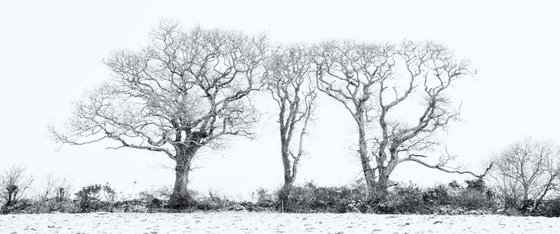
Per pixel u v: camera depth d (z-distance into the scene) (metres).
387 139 41.66
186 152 37.25
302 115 41.88
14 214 30.42
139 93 37.75
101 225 24.06
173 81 37.56
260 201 38.56
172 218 28.34
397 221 24.30
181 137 37.16
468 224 22.12
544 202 35.28
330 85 43.06
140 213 32.94
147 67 37.97
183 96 36.28
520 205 36.06
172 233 20.94
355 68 43.06
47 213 32.53
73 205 35.09
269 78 39.62
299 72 41.72
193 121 36.28
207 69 38.59
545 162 40.00
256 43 40.16
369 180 40.00
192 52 38.00
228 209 36.41
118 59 37.81
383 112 42.34
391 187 40.97
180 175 37.16
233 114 37.81
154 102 35.00
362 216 28.03
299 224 24.06
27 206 33.97
